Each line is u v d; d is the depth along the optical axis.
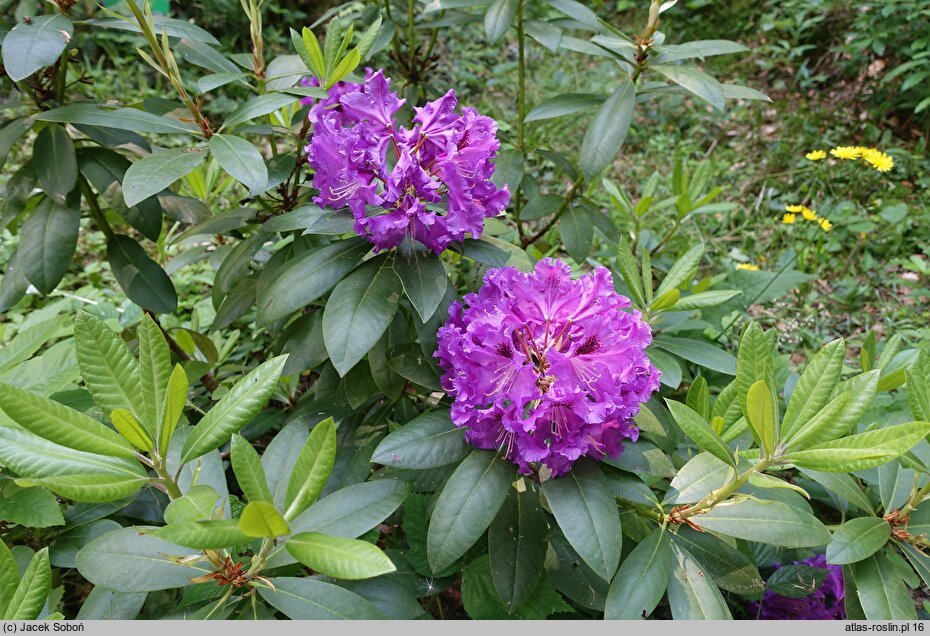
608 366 0.50
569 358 0.49
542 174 1.71
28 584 0.40
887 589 0.50
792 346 1.25
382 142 0.53
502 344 0.49
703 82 0.69
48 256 0.68
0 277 1.20
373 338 0.53
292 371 0.72
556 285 0.52
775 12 2.29
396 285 0.56
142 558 0.46
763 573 0.70
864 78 2.02
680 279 0.70
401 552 0.63
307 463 0.39
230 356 1.05
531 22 0.84
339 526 0.45
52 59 0.56
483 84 2.04
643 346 0.52
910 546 0.52
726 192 1.75
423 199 0.55
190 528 0.34
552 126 1.80
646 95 0.81
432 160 0.56
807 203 1.67
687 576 0.51
